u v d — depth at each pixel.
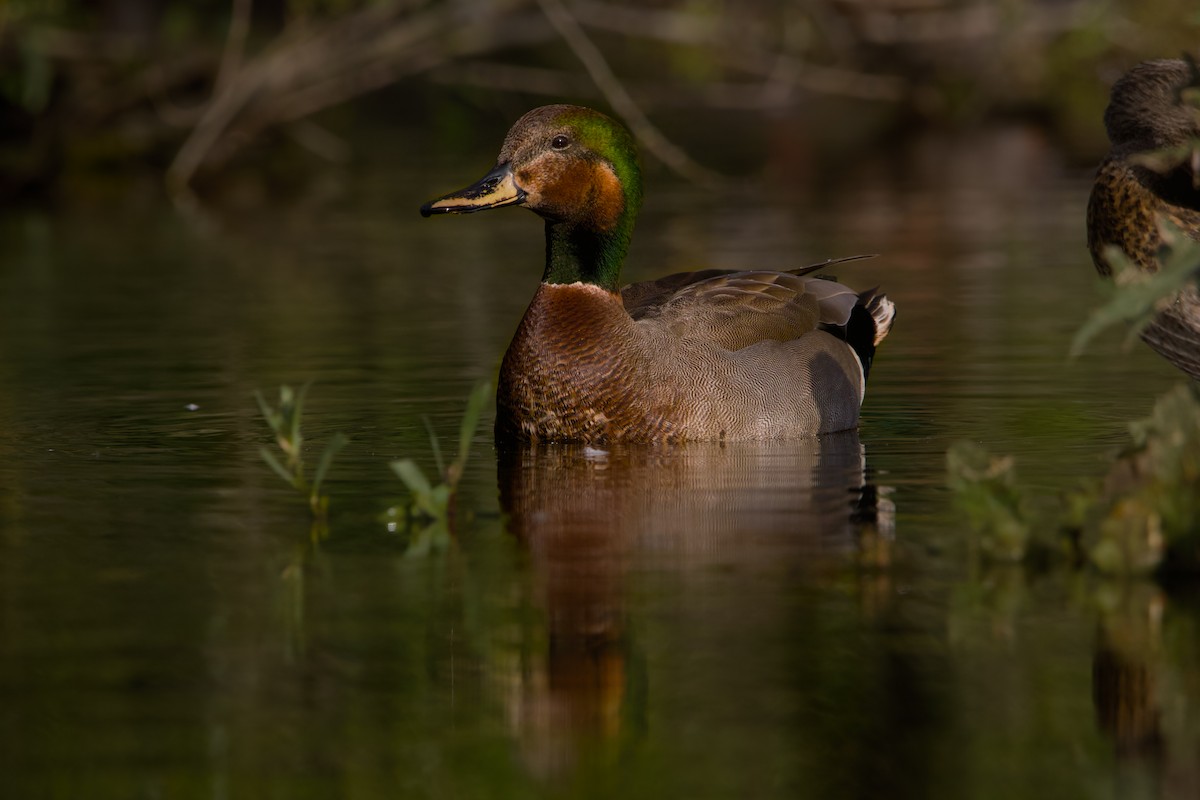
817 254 21.09
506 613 7.65
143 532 9.18
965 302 17.59
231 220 26.81
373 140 36.16
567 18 26.69
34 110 29.50
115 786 5.93
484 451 11.45
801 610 7.65
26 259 22.50
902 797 5.79
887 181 29.12
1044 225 23.64
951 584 8.02
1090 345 15.07
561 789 5.89
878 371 14.07
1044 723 6.37
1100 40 32.34
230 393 13.38
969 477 8.52
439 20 30.12
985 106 37.09
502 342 15.66
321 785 5.93
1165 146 10.23
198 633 7.43
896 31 33.47
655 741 6.25
